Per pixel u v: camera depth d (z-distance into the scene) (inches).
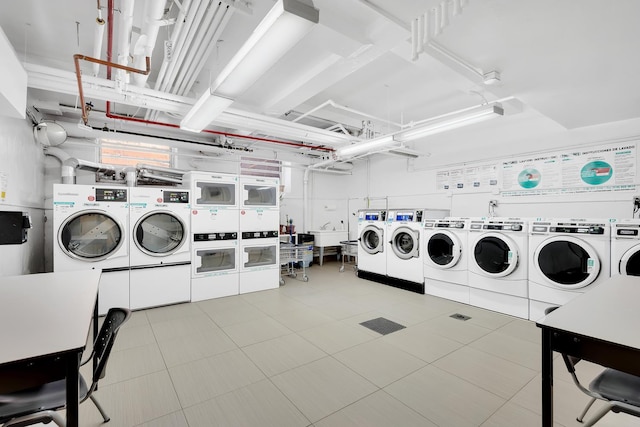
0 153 108.5
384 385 84.8
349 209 305.0
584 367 96.0
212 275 172.4
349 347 108.9
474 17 79.2
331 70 115.9
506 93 123.7
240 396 79.7
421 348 108.0
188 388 83.3
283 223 273.0
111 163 192.2
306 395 80.1
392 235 199.2
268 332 122.8
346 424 69.1
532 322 133.9
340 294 180.4
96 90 112.9
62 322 50.1
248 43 76.2
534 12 76.5
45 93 146.3
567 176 165.8
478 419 70.5
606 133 153.9
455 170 217.0
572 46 90.5
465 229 160.1
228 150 218.8
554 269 129.6
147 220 160.9
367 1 73.5
